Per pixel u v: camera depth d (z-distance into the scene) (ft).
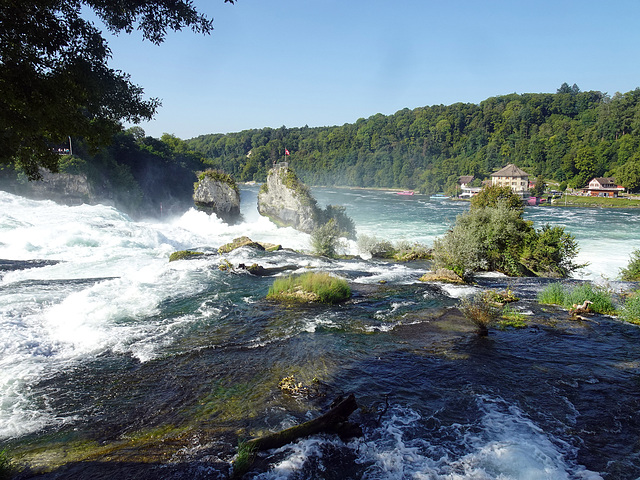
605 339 45.21
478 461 24.39
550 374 36.27
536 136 565.12
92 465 23.32
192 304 56.85
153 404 30.71
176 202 303.48
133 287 63.41
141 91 35.55
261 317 52.34
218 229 162.09
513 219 99.45
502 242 96.63
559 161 493.36
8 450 24.77
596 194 405.39
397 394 32.53
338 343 43.50
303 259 96.78
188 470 23.04
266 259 93.81
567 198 387.96
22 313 48.88
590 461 24.43
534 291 70.90
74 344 41.75
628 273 93.81
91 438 26.30
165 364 37.78
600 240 164.45
